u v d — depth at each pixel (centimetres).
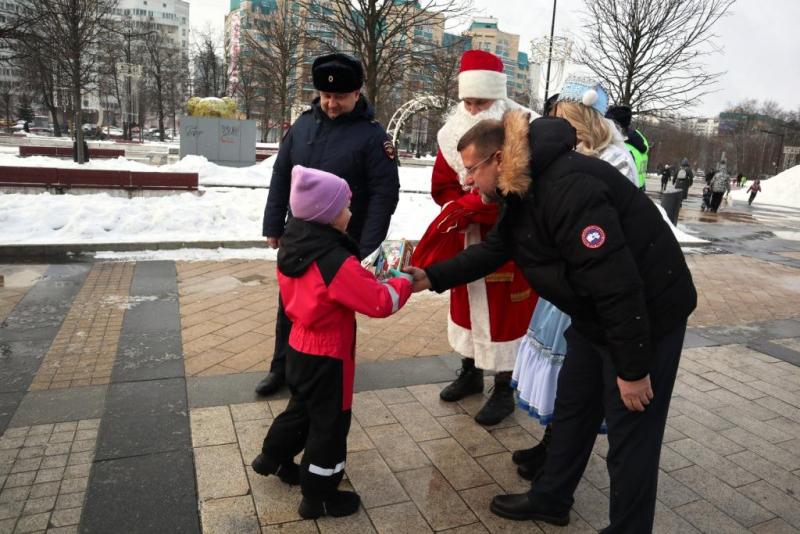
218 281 597
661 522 261
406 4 1499
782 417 371
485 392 382
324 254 228
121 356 401
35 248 661
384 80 1547
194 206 815
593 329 217
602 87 278
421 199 1250
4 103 5884
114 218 750
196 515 245
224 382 368
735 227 1485
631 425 213
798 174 3044
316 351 235
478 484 281
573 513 265
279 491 264
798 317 616
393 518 253
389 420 338
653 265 204
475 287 330
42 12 1344
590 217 192
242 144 1934
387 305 229
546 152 202
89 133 5034
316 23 1906
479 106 332
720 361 468
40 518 238
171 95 5303
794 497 285
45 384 355
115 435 302
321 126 330
